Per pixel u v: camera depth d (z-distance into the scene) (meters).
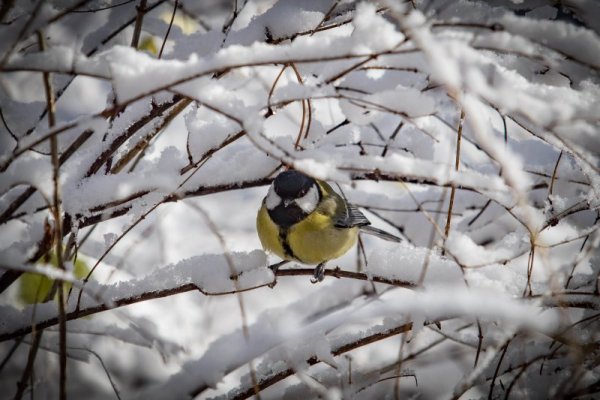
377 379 6.39
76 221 5.71
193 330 8.48
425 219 7.79
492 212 7.69
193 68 4.24
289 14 6.28
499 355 6.41
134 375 7.96
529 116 4.44
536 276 7.77
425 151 7.00
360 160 4.98
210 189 6.23
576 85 6.14
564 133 5.52
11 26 5.57
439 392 7.79
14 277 5.73
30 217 7.00
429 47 3.91
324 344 6.14
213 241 9.48
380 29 4.46
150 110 5.80
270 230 7.42
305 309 7.37
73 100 9.78
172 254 8.99
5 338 5.64
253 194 10.64
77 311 5.55
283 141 6.27
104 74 4.41
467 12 6.32
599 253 6.47
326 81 5.25
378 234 8.38
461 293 5.21
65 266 5.02
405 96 5.58
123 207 6.10
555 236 8.23
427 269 5.98
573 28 5.02
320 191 7.66
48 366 7.32
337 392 5.89
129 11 6.98
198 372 6.79
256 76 7.17
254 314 9.03
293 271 6.44
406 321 5.92
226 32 6.52
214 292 5.85
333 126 7.59
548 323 5.29
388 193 9.70
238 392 6.41
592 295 5.41
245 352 6.77
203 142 5.82
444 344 7.86
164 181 5.38
